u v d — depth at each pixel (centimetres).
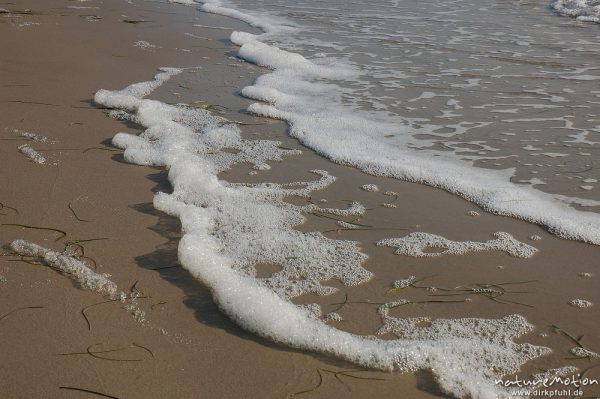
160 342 252
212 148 456
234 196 380
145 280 293
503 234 346
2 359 238
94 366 237
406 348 249
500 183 405
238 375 237
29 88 562
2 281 285
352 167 430
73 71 621
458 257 323
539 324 271
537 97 573
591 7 932
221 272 291
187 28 854
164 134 473
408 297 289
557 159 443
